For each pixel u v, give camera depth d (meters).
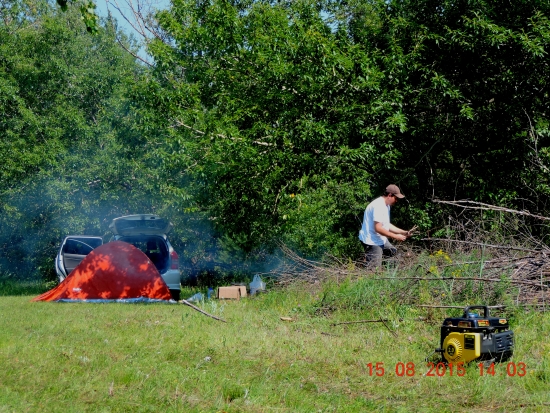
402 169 14.95
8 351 6.11
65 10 8.85
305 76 13.04
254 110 14.47
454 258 8.41
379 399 4.59
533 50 12.29
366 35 14.93
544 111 13.95
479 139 14.30
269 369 5.48
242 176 14.40
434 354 5.65
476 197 13.62
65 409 4.26
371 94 13.32
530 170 13.66
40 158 19.25
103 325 8.02
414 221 13.92
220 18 15.34
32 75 20.45
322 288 9.04
